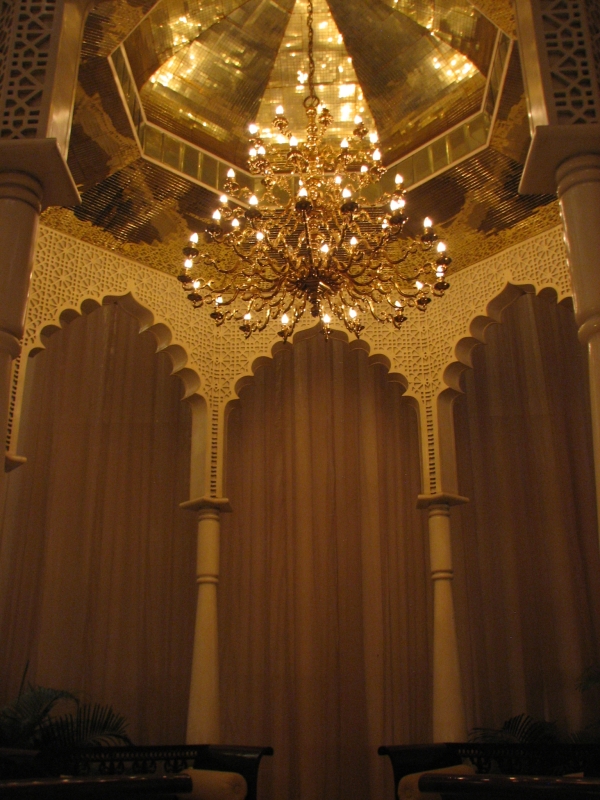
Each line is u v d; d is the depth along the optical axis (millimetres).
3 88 3041
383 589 5855
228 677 5734
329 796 5391
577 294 2824
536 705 5375
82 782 2191
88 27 4195
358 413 6301
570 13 3217
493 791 2172
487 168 5359
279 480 6160
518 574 5664
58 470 5723
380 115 5812
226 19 5188
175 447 6137
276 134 5922
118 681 5469
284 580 5934
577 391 5887
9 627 5273
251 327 4258
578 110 3045
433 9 4996
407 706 5590
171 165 5527
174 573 5859
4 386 2670
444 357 5566
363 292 4219
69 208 5188
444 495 5250
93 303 5273
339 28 5391
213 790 4152
